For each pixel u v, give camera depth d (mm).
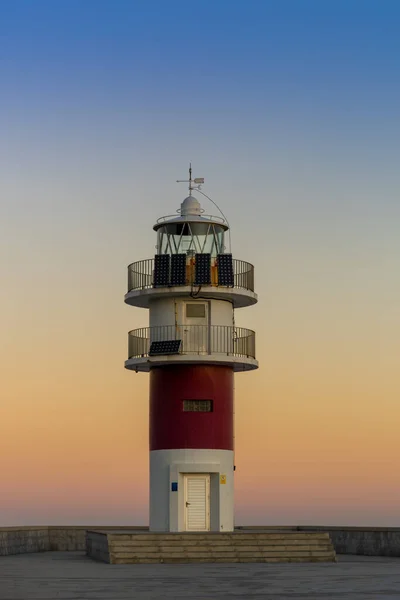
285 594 37656
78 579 44031
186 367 67938
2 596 36750
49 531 73000
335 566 53062
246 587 40344
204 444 67250
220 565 53688
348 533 66938
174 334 68562
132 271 69812
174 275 67750
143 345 69000
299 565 53969
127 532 61312
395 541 63156
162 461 67625
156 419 68500
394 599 35969
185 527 66750
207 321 68812
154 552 55844
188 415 67562
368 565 53938
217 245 70562
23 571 48938
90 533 63844
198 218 70250
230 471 67938
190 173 71812
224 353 67938
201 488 67625
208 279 67625
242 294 68500
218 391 68188
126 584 41531
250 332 69000
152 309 69812
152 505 67938
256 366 69500
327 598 36281
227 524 67250
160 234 71250
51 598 36094
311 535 57875
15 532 66750
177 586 40688
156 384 68938
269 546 57312
